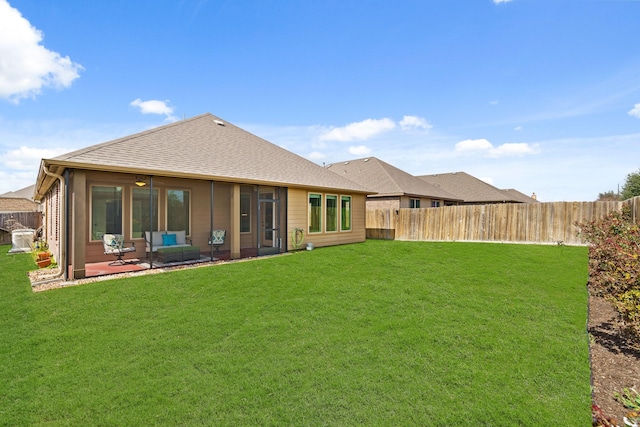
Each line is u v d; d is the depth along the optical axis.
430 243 14.86
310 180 14.07
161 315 5.70
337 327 5.22
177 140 11.83
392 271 8.85
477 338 4.79
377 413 3.25
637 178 26.97
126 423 3.12
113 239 10.12
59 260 9.71
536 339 4.76
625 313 4.36
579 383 3.73
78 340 4.78
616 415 3.20
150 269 9.13
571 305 6.10
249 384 3.71
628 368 4.07
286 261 10.28
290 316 5.66
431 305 6.17
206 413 3.25
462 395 3.51
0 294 6.93
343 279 8.01
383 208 21.97
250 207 14.12
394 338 4.81
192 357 4.30
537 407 3.31
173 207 12.09
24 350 4.50
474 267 9.23
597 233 8.32
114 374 3.92
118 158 8.86
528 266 9.27
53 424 3.12
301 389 3.62
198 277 8.09
